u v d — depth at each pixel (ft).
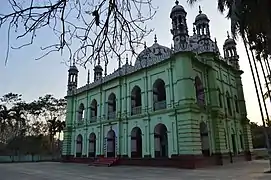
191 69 82.69
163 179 49.96
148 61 94.32
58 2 9.50
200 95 89.71
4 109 162.91
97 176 59.88
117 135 99.40
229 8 46.50
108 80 109.91
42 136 187.62
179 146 76.23
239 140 103.71
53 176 63.16
